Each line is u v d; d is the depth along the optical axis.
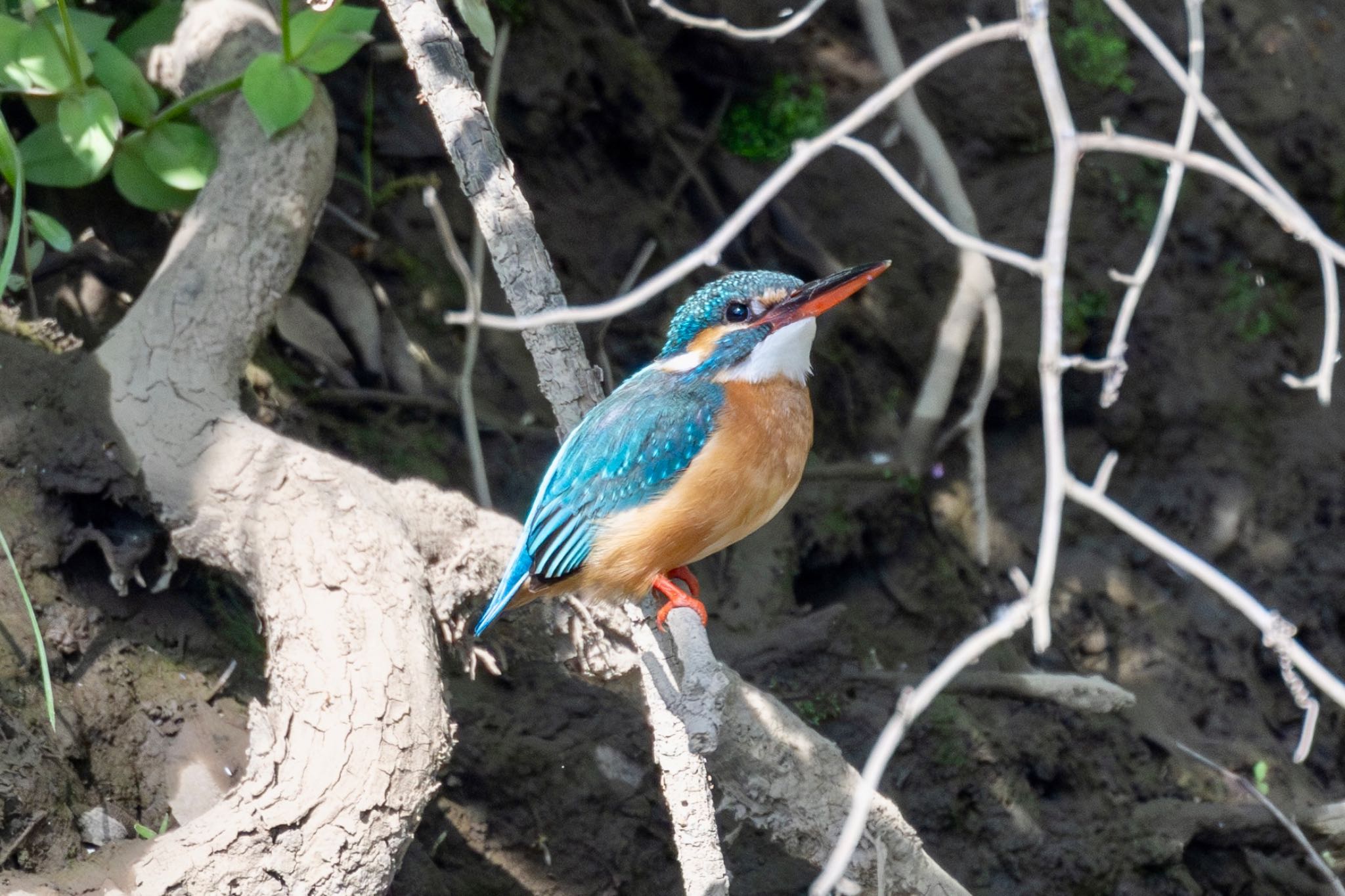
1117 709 11.18
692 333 7.65
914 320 13.03
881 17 7.15
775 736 8.05
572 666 8.55
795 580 11.81
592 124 12.35
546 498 7.22
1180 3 14.06
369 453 10.36
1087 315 13.41
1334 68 14.57
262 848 6.49
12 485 8.02
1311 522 13.70
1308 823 11.73
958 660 3.86
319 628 7.06
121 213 10.27
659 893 9.91
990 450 13.32
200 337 8.23
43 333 9.21
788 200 12.87
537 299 6.11
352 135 11.36
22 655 7.68
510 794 9.69
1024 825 11.09
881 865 7.87
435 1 6.32
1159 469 13.68
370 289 10.91
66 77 8.98
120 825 7.49
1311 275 14.20
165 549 8.40
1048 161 13.45
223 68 9.40
